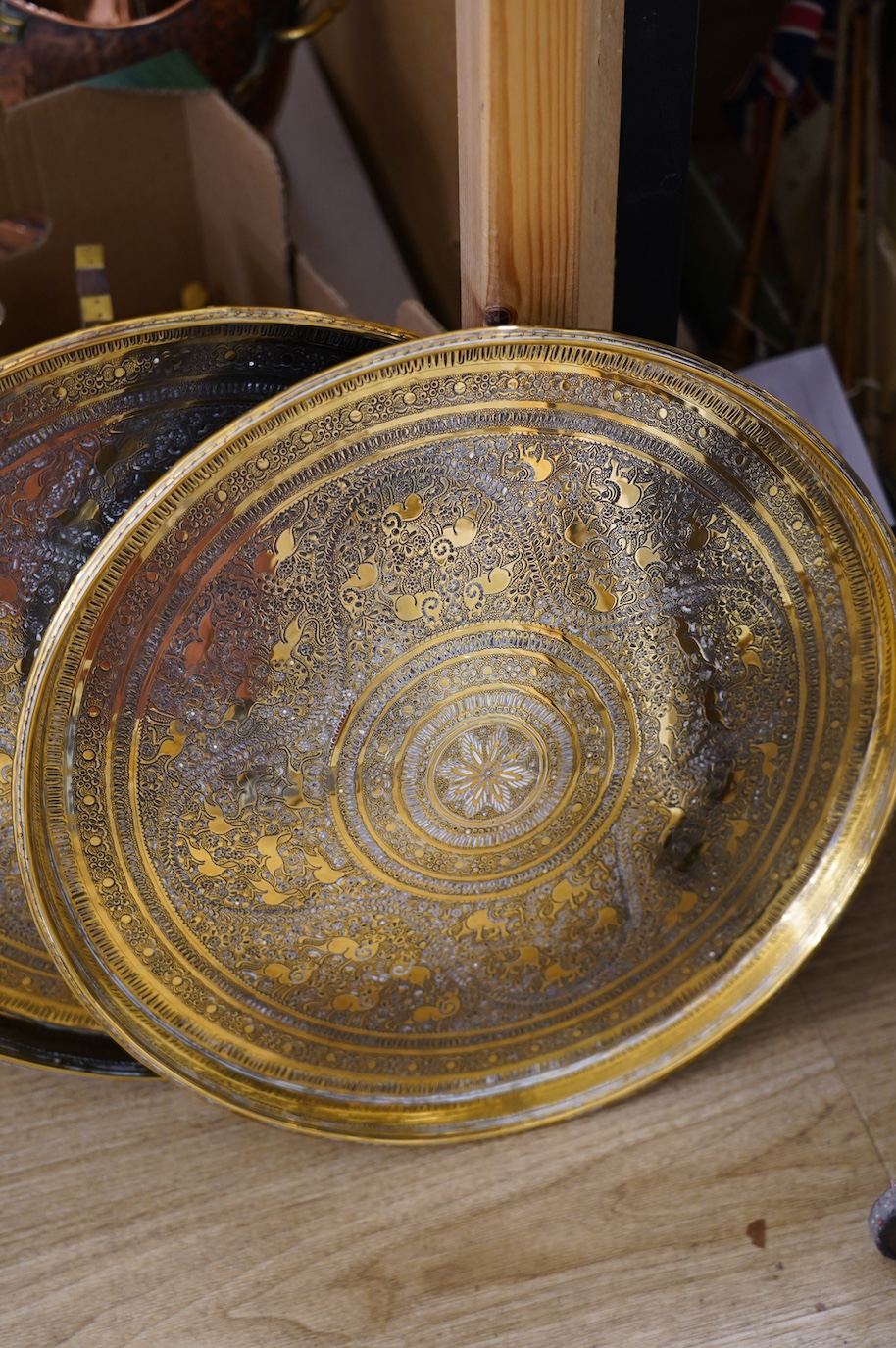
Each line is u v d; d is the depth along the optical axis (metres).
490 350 0.78
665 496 0.88
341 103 1.73
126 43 1.19
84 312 1.15
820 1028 1.15
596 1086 1.10
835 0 1.53
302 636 0.86
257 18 1.25
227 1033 1.02
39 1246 1.01
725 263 1.64
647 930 1.07
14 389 0.84
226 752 0.89
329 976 1.02
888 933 1.22
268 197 1.16
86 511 0.91
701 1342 0.95
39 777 0.85
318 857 0.96
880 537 0.91
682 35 0.81
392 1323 0.96
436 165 1.34
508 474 0.84
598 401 0.83
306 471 0.81
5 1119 1.10
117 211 1.27
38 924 0.89
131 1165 1.07
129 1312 0.97
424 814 0.95
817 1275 0.98
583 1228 1.02
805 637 0.96
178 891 0.94
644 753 0.98
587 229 0.89
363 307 1.51
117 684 0.84
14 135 1.17
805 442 0.86
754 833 1.05
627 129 0.85
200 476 0.79
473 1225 1.02
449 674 0.90
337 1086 1.07
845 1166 1.05
